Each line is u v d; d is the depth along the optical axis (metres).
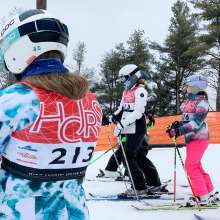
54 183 1.78
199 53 36.28
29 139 1.74
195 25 41.06
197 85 5.68
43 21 1.82
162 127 12.75
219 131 12.77
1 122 1.70
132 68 6.39
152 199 6.34
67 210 1.81
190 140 5.73
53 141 1.77
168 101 41.38
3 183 1.77
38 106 1.74
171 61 41.53
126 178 7.54
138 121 6.31
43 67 1.82
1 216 1.75
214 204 5.77
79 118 1.84
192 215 5.39
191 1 37.00
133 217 5.29
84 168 1.92
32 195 1.74
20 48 1.83
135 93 6.31
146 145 6.74
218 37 35.31
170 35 41.34
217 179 7.99
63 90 1.78
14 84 1.78
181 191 6.94
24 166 1.74
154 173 6.62
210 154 10.99
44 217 1.75
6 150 1.77
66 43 1.92
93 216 5.29
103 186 7.27
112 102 41.66
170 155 11.12
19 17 1.85
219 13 36.09
